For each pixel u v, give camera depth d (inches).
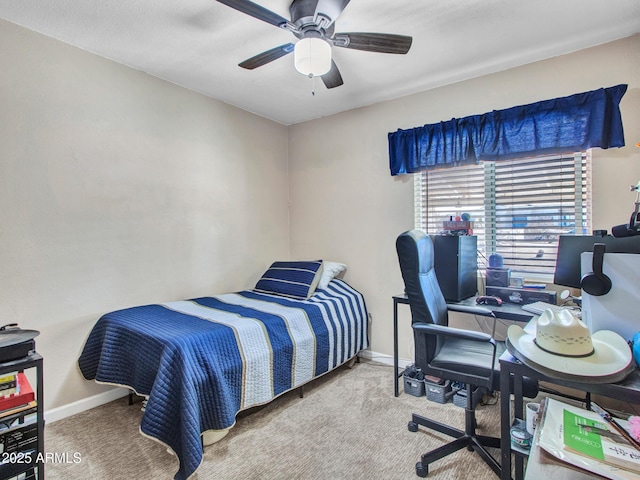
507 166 98.1
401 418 82.8
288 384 85.3
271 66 95.1
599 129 80.5
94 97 88.4
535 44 84.0
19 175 76.6
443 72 98.3
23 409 55.9
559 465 39.0
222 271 120.0
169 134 104.7
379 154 119.9
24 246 77.4
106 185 90.8
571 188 89.0
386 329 118.6
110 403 90.7
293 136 144.4
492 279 91.0
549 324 46.1
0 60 73.9
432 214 110.7
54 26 76.4
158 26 76.6
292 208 144.9
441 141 103.6
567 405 50.6
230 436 75.5
